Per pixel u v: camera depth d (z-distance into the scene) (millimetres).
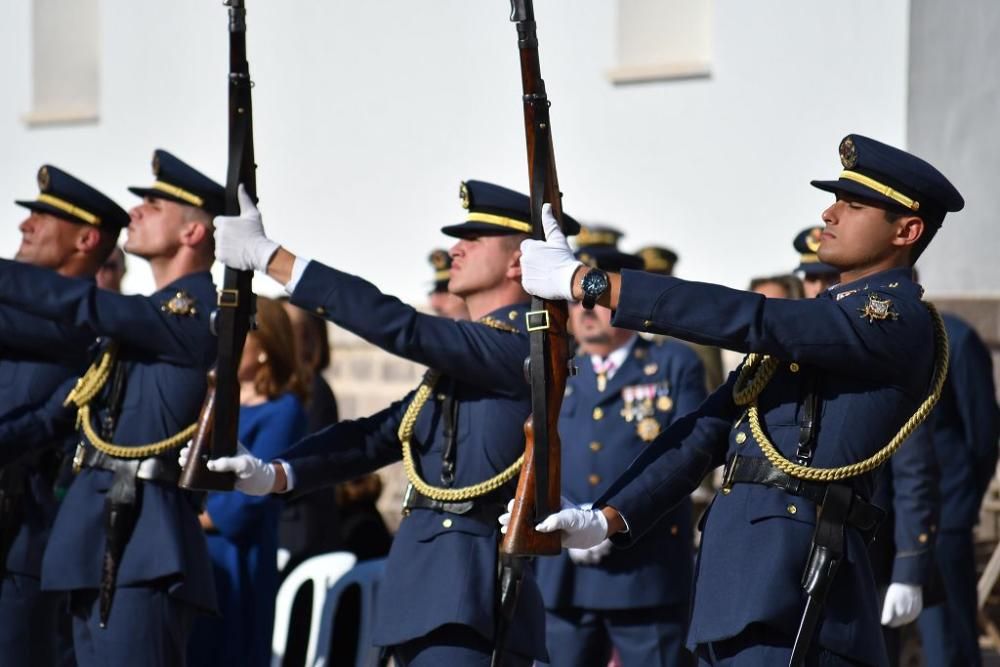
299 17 37062
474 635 15906
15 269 17797
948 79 29844
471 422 16219
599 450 21312
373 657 16609
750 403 14445
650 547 20484
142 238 19172
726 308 13672
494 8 34688
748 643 14055
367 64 36219
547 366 14156
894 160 14414
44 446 19922
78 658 18828
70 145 40656
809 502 14031
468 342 15852
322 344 26250
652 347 21891
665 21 32625
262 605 21734
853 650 13922
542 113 14148
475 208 17016
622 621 20500
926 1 29938
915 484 20047
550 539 14094
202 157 38750
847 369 13867
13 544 20172
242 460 15703
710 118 32000
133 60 39625
